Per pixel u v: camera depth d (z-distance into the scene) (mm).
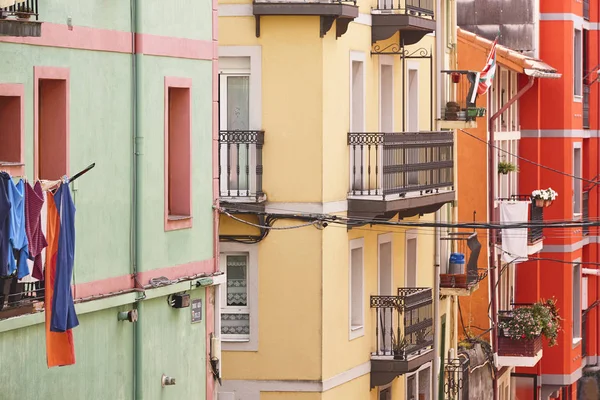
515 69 55000
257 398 38562
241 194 38188
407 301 41656
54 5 27109
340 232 39469
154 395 30766
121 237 29500
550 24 64000
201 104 32375
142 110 29938
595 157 69750
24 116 26297
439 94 47812
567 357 64688
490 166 53875
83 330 28344
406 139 41531
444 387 48250
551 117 64062
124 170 29547
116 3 29125
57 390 27375
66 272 24703
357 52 40469
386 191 40156
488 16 61781
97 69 28531
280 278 38344
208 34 32531
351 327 40500
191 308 32219
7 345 25766
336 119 39156
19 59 26156
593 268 71000
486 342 54188
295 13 37688
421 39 45562
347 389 40156
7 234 23609
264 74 38094
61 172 27625
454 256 48781
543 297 64562
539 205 57969
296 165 38250
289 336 38469
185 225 31750
